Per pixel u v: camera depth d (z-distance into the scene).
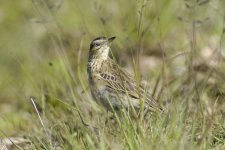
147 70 21.30
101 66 17.91
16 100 22.47
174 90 18.06
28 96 21.03
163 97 17.42
